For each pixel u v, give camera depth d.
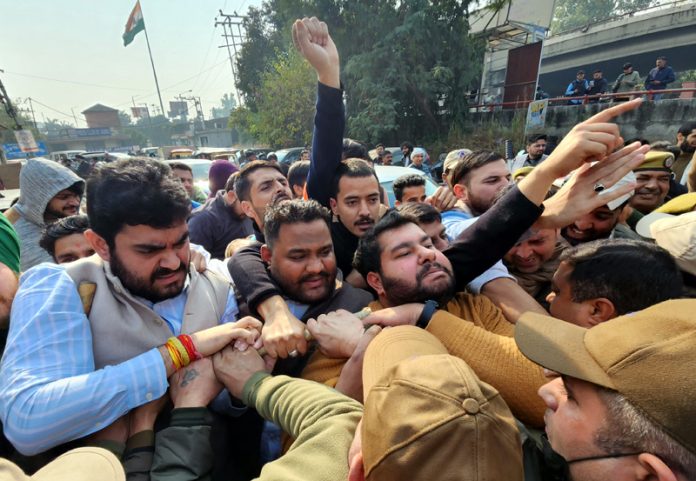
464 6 13.22
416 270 1.27
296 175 3.02
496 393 0.66
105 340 1.11
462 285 1.43
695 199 1.90
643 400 0.58
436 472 0.55
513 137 12.46
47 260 2.46
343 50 14.69
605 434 0.63
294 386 1.02
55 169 2.50
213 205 3.40
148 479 0.94
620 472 0.61
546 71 24.25
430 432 0.57
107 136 58.09
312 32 2.00
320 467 0.77
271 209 1.43
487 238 1.35
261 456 1.25
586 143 1.13
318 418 0.90
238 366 1.14
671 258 1.13
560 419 0.71
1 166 8.79
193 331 1.24
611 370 0.64
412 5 13.24
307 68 18.12
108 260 1.14
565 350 0.73
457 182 2.28
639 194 2.54
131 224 1.04
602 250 1.14
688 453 0.54
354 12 13.82
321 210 1.42
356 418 0.90
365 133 14.76
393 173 4.55
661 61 10.40
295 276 1.38
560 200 1.37
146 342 1.15
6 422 0.93
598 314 1.12
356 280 1.76
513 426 0.63
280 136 19.77
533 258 1.62
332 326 1.22
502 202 1.36
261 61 24.77
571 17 43.34
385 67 14.10
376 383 0.72
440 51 13.68
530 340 0.80
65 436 0.93
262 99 22.41
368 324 1.24
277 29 23.81
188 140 55.38
